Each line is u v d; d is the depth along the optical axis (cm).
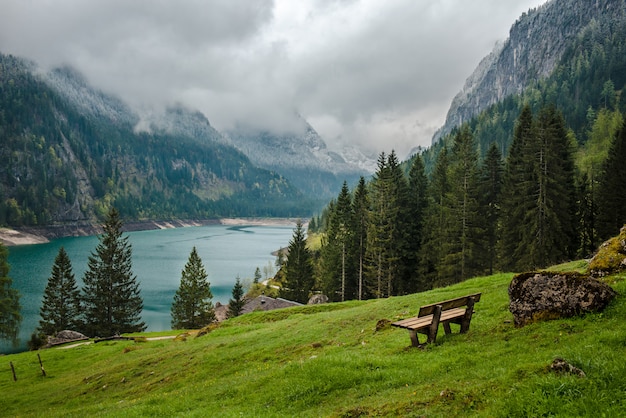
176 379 2548
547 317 1434
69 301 8650
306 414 1236
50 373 3838
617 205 6184
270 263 17612
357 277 8444
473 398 972
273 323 4075
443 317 1661
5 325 6850
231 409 1418
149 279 14138
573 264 3033
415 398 1083
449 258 6297
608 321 1252
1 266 6975
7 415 2738
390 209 7131
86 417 1908
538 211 5553
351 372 1446
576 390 855
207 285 9031
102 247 8594
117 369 3186
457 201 6419
